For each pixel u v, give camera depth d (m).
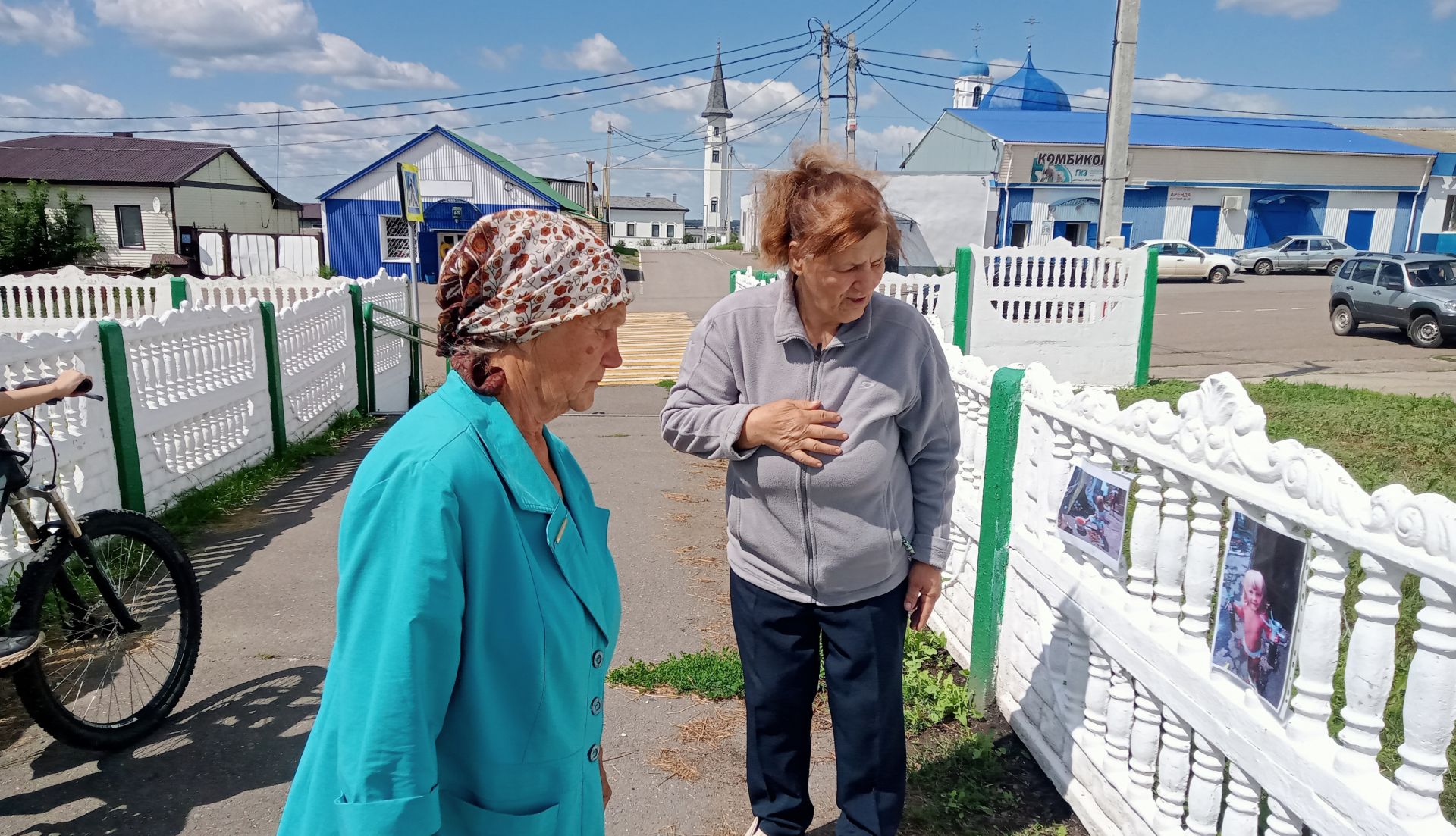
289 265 30.62
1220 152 33.81
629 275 36.72
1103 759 2.63
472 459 1.27
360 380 10.09
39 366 4.53
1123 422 2.48
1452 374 12.63
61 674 3.53
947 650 3.91
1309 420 7.93
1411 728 1.62
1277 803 1.95
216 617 4.24
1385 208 35.19
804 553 2.26
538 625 1.34
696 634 4.14
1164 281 28.92
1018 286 11.20
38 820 2.75
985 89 48.03
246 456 6.83
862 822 2.39
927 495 2.36
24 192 32.16
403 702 1.19
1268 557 1.95
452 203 34.88
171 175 33.16
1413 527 1.56
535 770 1.38
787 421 2.15
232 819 2.78
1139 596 2.49
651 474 7.07
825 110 28.91
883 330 2.22
